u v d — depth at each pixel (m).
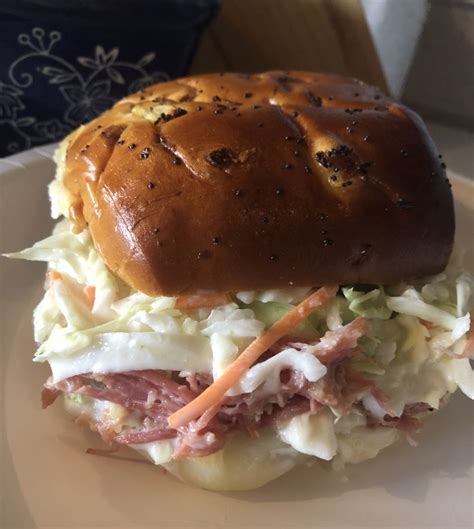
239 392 0.12
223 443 0.13
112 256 0.12
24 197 0.19
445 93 0.24
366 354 0.13
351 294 0.13
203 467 0.13
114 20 0.20
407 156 0.13
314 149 0.13
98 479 0.13
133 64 0.21
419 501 0.13
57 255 0.14
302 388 0.12
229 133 0.13
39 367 0.15
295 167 0.12
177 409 0.13
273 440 0.13
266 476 0.13
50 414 0.14
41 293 0.17
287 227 0.12
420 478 0.14
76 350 0.12
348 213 0.12
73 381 0.13
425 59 0.24
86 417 0.14
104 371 0.12
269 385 0.12
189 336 0.12
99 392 0.13
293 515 0.13
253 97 0.15
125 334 0.12
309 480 0.14
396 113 0.14
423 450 0.14
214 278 0.12
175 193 0.12
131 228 0.12
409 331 0.13
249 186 0.12
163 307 0.12
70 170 0.14
